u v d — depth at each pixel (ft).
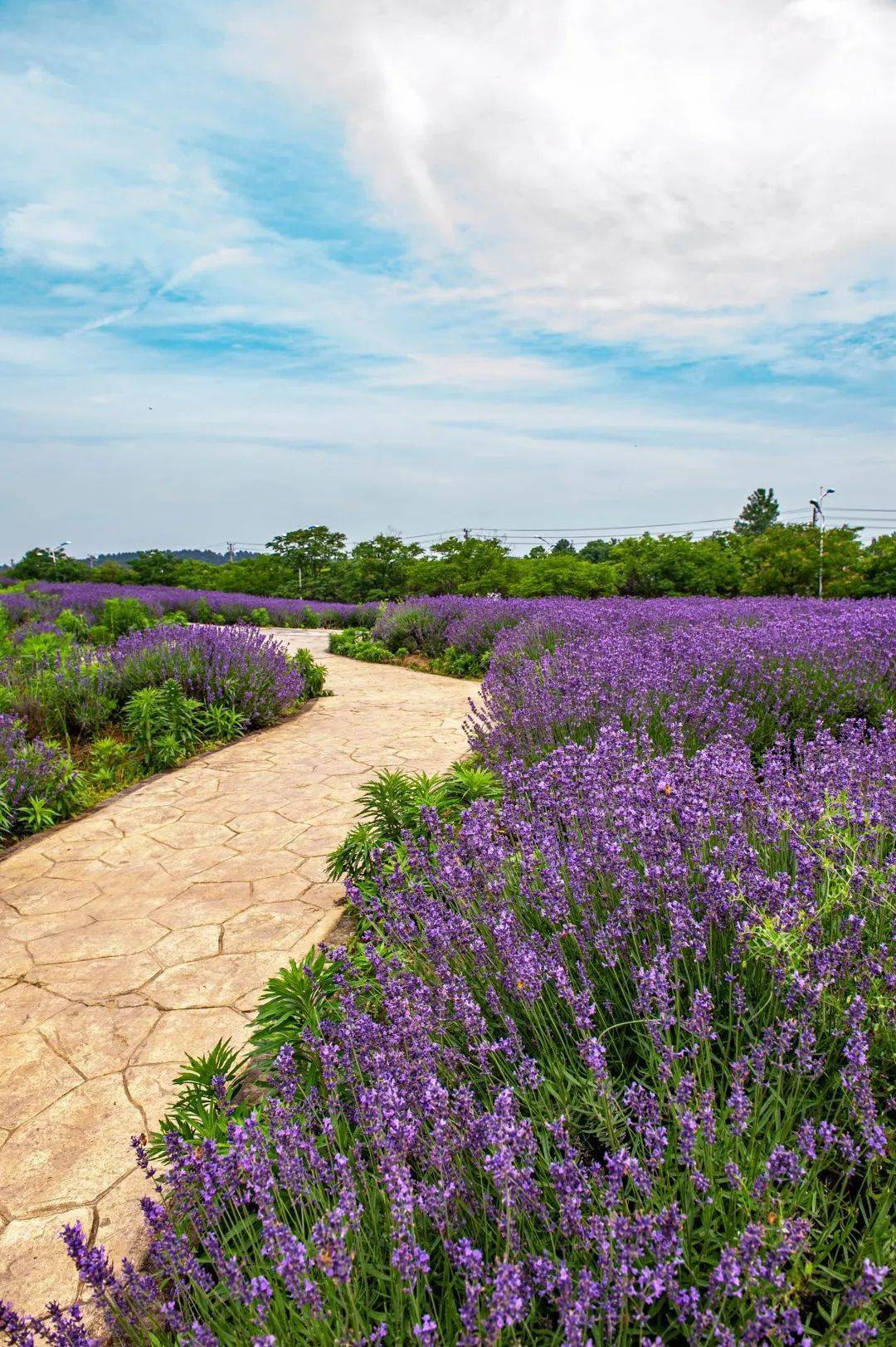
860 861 8.68
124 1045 10.30
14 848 17.79
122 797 21.33
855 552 89.40
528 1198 5.47
